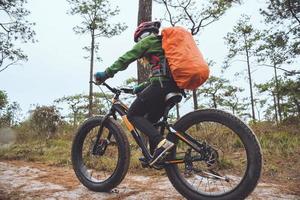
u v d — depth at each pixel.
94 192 4.17
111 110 4.19
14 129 12.10
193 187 3.69
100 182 4.20
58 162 6.24
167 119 3.74
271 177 5.14
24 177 4.89
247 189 3.34
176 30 3.65
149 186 4.44
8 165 5.87
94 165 5.21
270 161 6.16
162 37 3.71
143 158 3.83
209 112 3.56
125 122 3.99
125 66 3.81
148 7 7.77
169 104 3.72
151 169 5.47
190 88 3.53
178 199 3.86
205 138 4.05
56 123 12.28
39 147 8.42
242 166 4.96
